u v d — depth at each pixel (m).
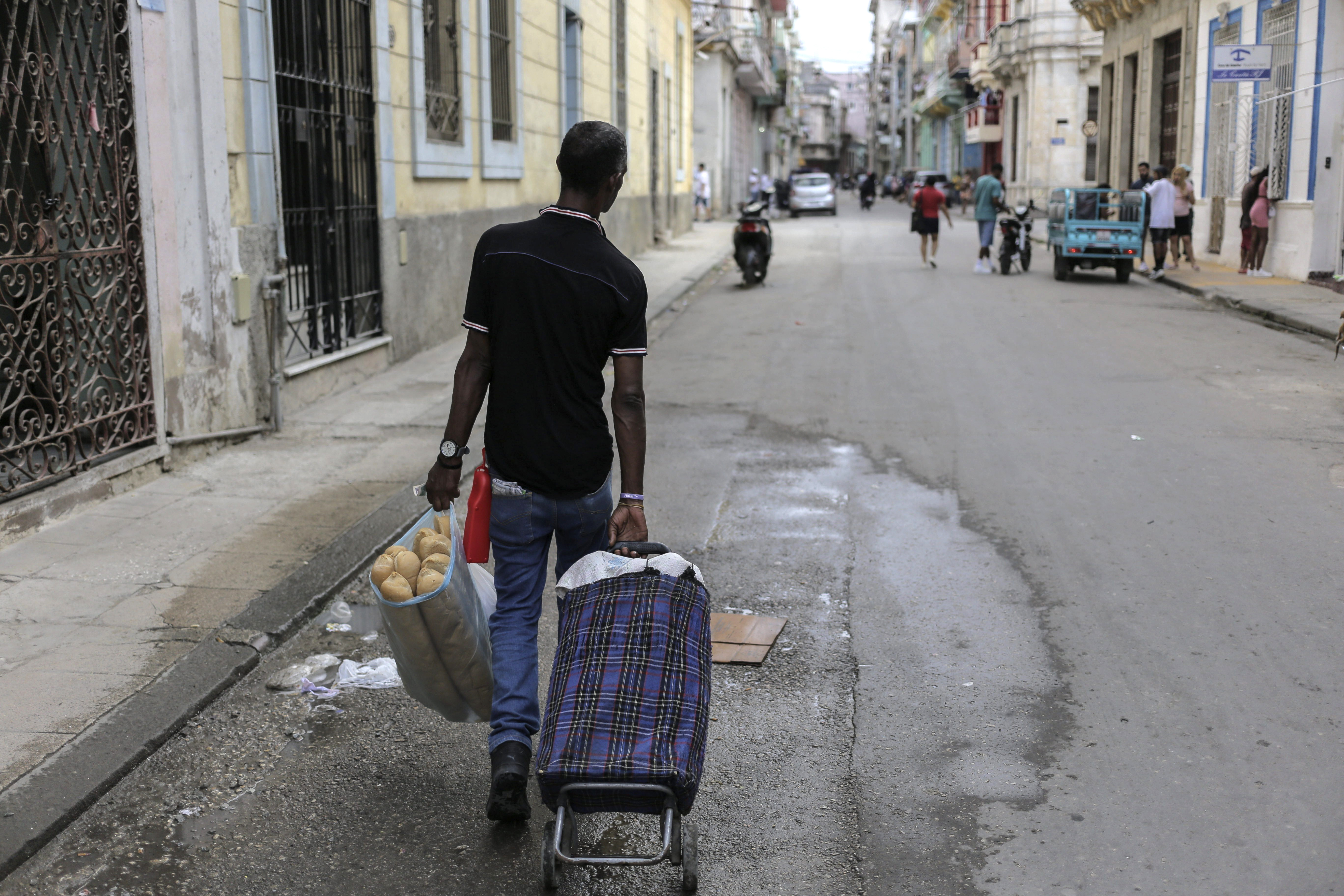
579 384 3.23
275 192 8.23
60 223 5.89
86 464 6.24
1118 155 27.27
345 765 3.72
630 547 3.16
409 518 6.00
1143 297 15.95
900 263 21.77
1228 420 8.27
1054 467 7.15
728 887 3.05
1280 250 17.16
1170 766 3.61
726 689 4.24
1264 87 17.70
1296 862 3.09
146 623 4.65
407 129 11.02
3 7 5.52
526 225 3.24
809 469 7.28
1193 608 4.87
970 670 4.35
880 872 3.10
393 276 10.79
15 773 3.46
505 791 3.18
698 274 19.75
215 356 7.53
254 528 5.87
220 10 7.45
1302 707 3.97
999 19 44.44
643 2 25.06
